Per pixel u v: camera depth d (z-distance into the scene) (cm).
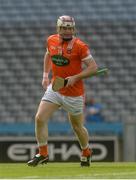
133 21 6078
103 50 5912
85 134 2145
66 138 3619
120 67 5784
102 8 6188
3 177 1600
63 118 5250
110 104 5528
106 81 5641
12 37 6062
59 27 2000
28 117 5512
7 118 5534
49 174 1712
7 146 3684
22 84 5747
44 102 2086
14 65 5894
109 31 6009
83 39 5997
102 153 3681
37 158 2095
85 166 2142
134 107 5512
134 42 5938
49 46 2045
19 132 4188
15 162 3678
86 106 4769
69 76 2038
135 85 5662
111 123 3994
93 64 2025
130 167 2059
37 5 6250
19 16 6209
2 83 5769
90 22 6091
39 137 2091
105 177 1584
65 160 3619
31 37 6050
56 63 2033
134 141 3797
